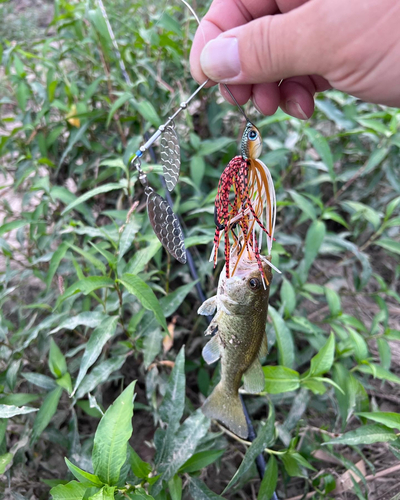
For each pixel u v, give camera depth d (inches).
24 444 12.9
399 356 19.3
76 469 7.9
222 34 9.4
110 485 7.9
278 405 16.2
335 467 15.1
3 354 15.0
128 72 22.9
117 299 13.8
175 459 10.6
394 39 8.3
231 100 12.1
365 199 24.3
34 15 42.6
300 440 14.3
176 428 10.8
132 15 27.0
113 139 21.3
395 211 23.3
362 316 21.0
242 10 11.7
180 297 13.6
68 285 17.1
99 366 12.7
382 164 21.6
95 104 23.3
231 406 10.3
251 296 8.5
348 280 22.5
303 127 18.4
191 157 19.4
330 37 8.5
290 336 12.6
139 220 13.1
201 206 17.3
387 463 15.0
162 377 15.2
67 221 18.8
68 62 28.8
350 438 11.3
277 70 9.1
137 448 15.9
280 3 11.2
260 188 8.4
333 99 23.5
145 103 17.0
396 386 18.1
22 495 12.4
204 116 22.8
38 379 12.9
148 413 16.8
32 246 19.5
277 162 19.7
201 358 16.6
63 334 18.3
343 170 24.2
